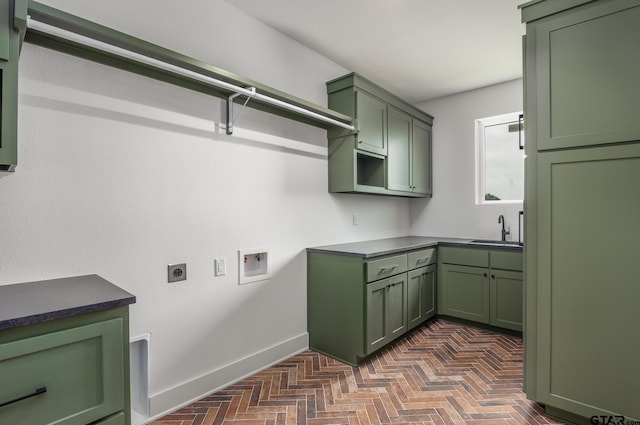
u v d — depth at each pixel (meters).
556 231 1.84
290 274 2.74
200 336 2.14
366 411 1.96
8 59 1.17
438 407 2.00
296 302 2.79
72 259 1.64
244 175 2.39
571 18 1.75
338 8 2.36
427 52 2.98
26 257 1.52
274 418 1.90
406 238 3.98
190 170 2.09
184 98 2.07
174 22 2.04
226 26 2.31
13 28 1.19
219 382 2.22
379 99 3.21
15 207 1.49
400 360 2.64
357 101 2.92
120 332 1.21
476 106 3.89
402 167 3.58
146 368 1.90
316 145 2.97
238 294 2.36
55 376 1.06
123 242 1.81
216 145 2.23
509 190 3.82
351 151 2.93
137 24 1.88
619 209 1.66
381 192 3.26
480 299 3.29
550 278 1.86
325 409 1.99
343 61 3.15
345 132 2.95
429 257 3.41
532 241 1.92
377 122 3.18
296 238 2.79
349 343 2.60
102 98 1.74
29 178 1.53
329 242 3.13
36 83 1.54
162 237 1.97
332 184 3.07
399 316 2.92
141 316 1.88
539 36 1.85
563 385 1.83
